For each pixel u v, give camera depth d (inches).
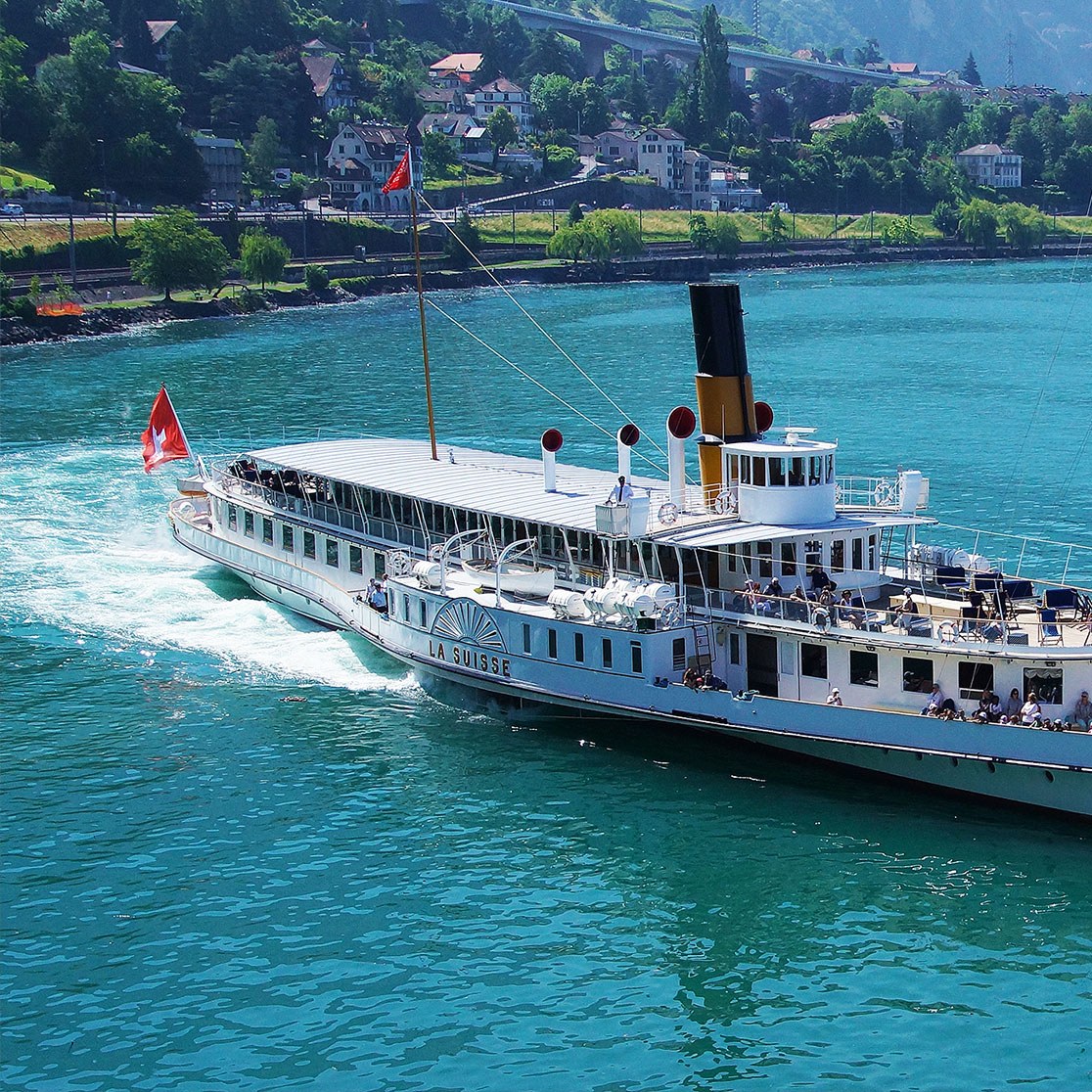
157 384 5861.2
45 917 1708.9
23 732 2214.6
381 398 5433.1
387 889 1761.8
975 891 1724.9
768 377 5930.1
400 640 2395.4
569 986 1571.1
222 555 2950.3
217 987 1573.6
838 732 1920.5
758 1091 1402.6
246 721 2247.8
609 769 2057.1
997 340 7283.5
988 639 1865.2
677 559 2132.1
